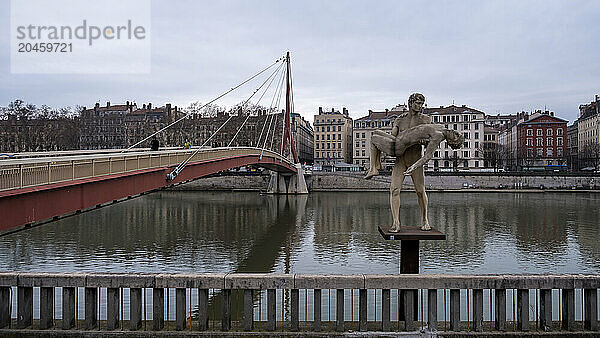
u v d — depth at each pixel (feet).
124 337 33.12
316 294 33.60
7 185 44.57
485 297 68.03
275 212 187.62
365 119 429.38
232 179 318.65
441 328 34.04
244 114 362.33
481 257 102.37
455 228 144.46
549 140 378.53
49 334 33.30
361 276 33.42
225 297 33.86
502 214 179.83
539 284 33.32
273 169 260.42
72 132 336.08
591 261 98.73
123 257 98.99
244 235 129.59
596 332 32.81
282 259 99.66
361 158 427.74
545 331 33.32
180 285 33.60
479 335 32.86
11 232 46.06
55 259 96.17
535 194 282.36
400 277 33.27
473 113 391.65
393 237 39.14
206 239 122.31
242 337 33.04
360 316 33.96
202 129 371.56
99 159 61.98
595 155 366.63
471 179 307.78
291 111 301.43
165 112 408.46
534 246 115.03
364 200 244.01
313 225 150.41
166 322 35.50
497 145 401.90
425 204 41.32
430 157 38.83
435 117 398.62
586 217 170.30
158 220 158.20
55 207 52.16
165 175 86.22
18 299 34.24
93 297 34.09
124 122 410.11
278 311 61.26
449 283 33.22
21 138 335.88
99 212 182.19
